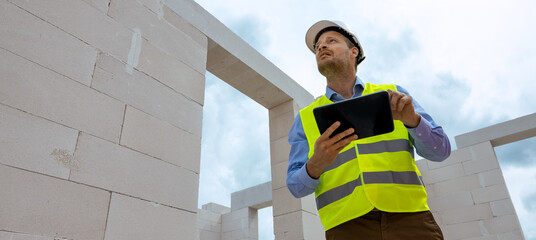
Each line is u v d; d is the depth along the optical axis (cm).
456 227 593
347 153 116
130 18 238
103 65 205
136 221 189
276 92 389
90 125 184
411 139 115
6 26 165
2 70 156
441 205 620
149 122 220
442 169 641
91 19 209
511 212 552
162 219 204
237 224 922
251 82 373
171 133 233
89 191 171
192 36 292
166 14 273
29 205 146
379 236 97
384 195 100
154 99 230
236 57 339
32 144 156
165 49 257
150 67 238
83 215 165
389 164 107
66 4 197
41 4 184
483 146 614
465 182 610
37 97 165
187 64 272
